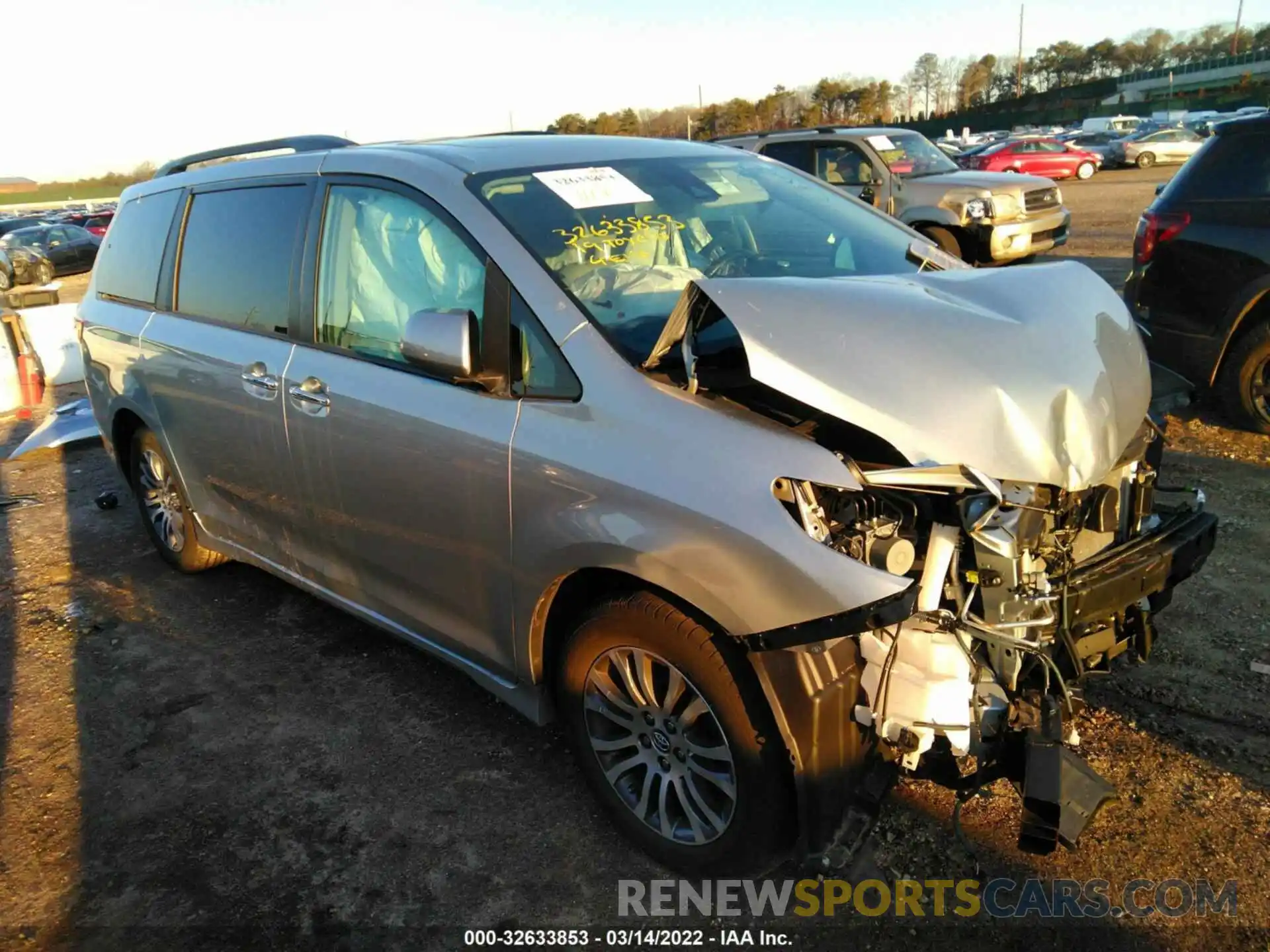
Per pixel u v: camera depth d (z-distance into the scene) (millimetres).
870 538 2158
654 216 3023
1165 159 32312
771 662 2139
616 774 2629
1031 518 2219
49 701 3652
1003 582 2178
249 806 2967
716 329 2586
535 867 2643
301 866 2703
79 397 9031
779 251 3135
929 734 2170
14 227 33344
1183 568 2627
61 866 2770
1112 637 2492
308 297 3314
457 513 2746
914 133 12016
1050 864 2508
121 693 3670
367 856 2723
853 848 2250
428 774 3062
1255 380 5375
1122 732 2963
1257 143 5211
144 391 4203
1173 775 2766
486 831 2791
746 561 2102
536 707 2814
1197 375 5602
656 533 2230
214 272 3836
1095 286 2668
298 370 3277
